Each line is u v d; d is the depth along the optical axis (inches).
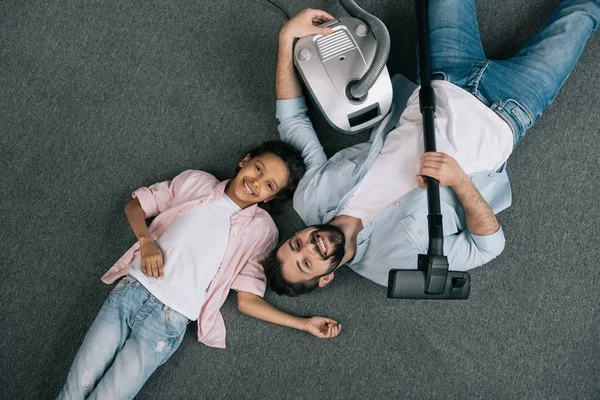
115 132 68.3
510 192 61.6
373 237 61.4
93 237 66.7
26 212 67.1
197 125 68.5
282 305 65.7
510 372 63.2
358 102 58.7
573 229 64.3
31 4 69.5
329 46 58.8
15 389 63.9
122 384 59.0
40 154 68.0
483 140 58.1
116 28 69.3
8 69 68.9
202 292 60.9
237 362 65.1
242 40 69.0
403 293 48.8
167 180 67.9
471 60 61.3
